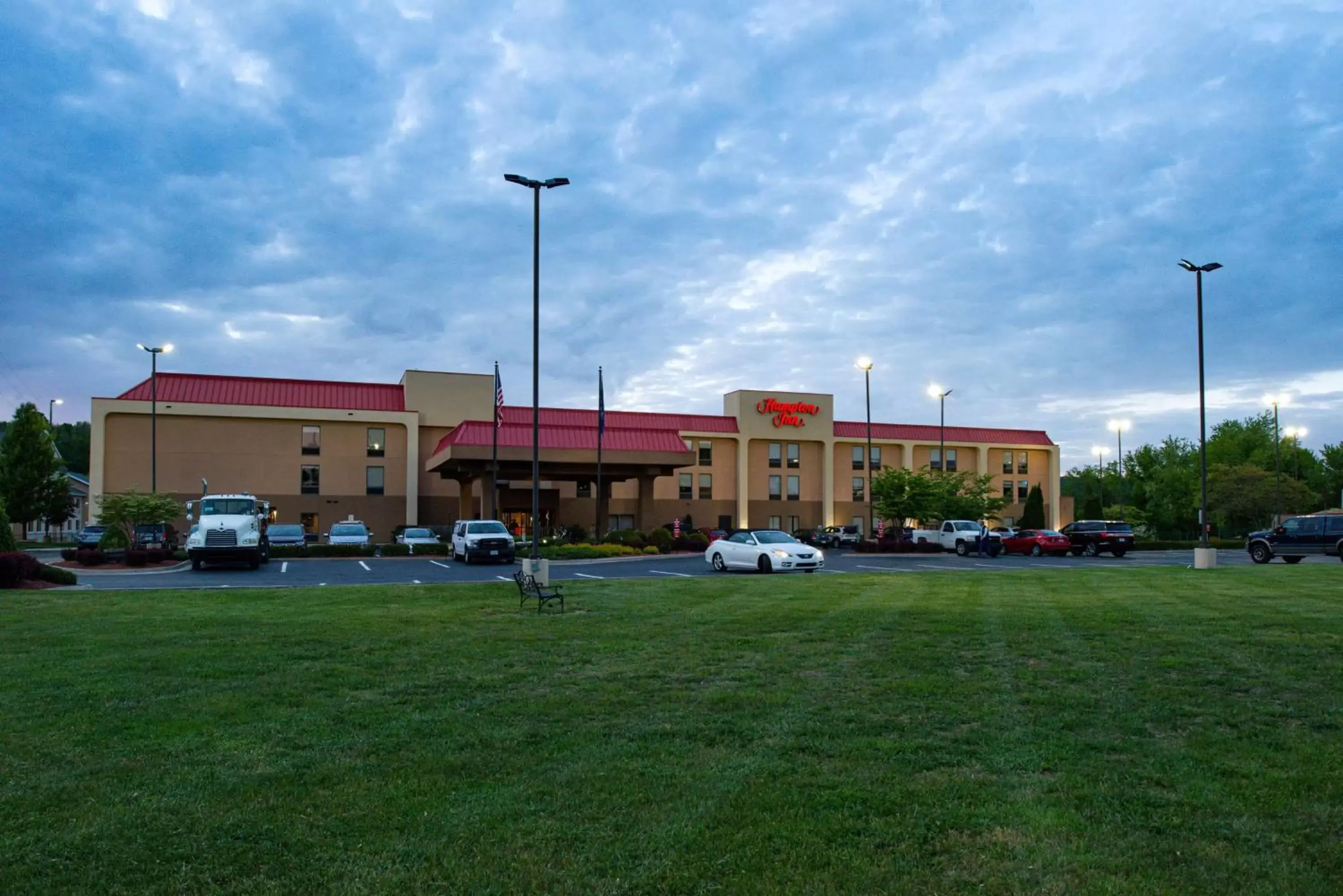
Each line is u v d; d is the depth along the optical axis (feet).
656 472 172.35
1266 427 289.53
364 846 16.56
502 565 112.16
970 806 18.31
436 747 22.76
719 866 15.62
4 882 15.14
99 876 15.38
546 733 24.06
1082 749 22.30
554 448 154.92
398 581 82.79
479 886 14.94
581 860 15.90
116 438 163.02
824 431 220.43
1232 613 47.11
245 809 18.39
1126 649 36.04
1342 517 105.70
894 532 179.11
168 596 60.90
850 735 23.70
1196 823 17.38
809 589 65.46
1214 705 26.53
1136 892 14.49
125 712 26.30
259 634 41.45
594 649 37.32
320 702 27.66
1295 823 17.33
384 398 183.21
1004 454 243.60
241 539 100.32
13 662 34.09
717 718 25.50
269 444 171.63
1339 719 24.73
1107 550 151.23
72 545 204.33
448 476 175.22
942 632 41.06
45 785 19.86
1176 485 279.28
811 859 15.87
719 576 85.92
